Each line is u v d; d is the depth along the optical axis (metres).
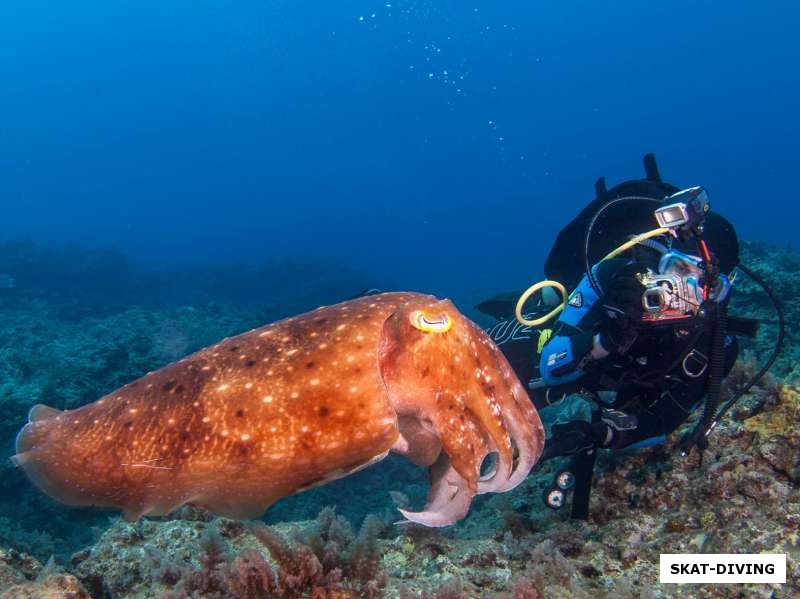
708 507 3.31
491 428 2.07
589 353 3.24
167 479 1.90
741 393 3.22
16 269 20.92
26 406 7.86
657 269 3.18
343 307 2.18
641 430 3.30
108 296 21.67
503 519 3.83
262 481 1.83
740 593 2.61
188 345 13.84
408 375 2.01
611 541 3.34
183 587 2.69
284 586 2.64
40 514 6.85
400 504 4.21
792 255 10.55
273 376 1.91
